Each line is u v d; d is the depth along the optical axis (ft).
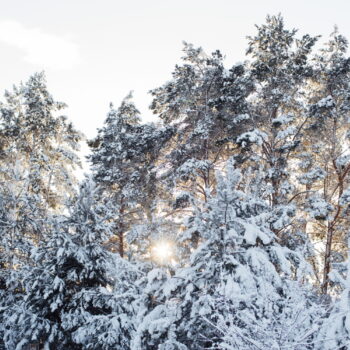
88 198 36.91
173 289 22.06
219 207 22.90
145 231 51.98
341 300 16.40
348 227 57.21
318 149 58.39
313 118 55.57
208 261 22.72
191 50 60.44
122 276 32.55
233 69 57.41
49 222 36.50
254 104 63.21
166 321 21.22
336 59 60.75
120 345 28.78
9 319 32.76
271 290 19.83
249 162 56.24
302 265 21.89
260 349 14.92
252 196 27.30
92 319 29.30
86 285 34.94
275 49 57.93
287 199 56.95
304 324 17.39
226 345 15.74
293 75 57.47
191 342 21.86
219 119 57.21
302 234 49.03
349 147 57.06
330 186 63.00
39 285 33.06
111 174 58.23
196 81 60.13
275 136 56.18
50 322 32.42
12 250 47.98
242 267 21.17
